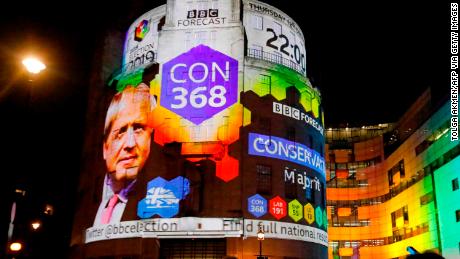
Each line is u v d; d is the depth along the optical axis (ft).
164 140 173.17
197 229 159.94
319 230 180.14
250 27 190.80
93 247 175.83
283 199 169.27
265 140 173.06
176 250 164.55
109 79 202.18
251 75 179.42
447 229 228.22
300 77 191.11
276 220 165.48
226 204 162.81
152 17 198.39
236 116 173.06
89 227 183.01
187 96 177.47
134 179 172.55
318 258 175.52
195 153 169.58
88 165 200.03
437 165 242.17
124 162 177.27
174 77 180.86
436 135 244.22
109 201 176.04
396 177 305.32
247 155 168.96
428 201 251.80
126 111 184.75
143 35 198.59
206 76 179.11
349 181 337.93
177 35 187.01
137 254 161.48
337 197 334.65
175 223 161.58
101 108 200.34
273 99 179.52
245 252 158.20
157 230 161.68
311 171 182.91
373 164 335.47
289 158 176.14
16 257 142.41
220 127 172.04
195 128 172.86
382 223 319.47
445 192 231.71
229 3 189.47
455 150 221.46
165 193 166.30
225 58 181.16
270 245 161.27
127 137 180.45
